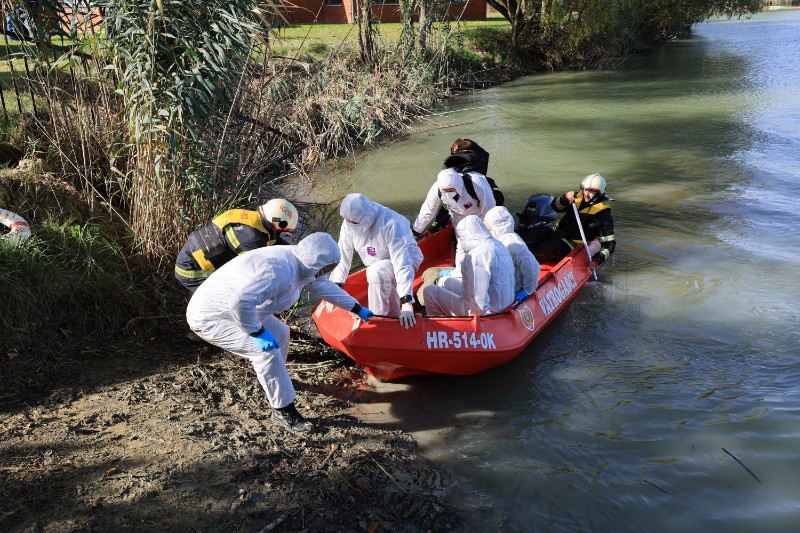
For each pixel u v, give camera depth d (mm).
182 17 6031
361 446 4637
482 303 5410
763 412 4988
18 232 5754
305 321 6562
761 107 17234
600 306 6820
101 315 5828
